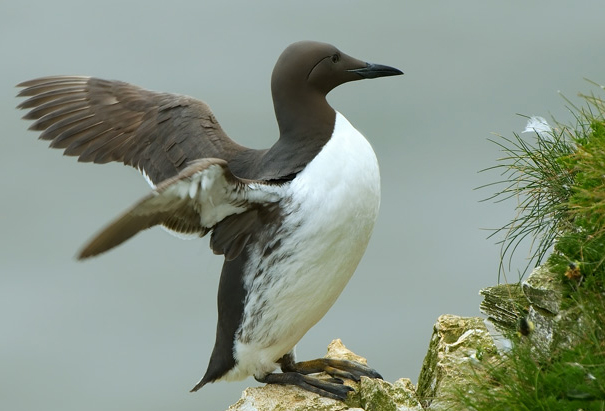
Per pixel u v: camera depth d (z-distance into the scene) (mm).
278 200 9797
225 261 10375
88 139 11930
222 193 9289
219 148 11117
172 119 11586
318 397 10234
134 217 8641
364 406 10102
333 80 10602
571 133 10867
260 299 10102
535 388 8383
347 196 9875
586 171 9656
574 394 8320
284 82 10461
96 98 12180
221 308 10430
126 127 11859
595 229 9406
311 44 10562
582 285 9242
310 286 10086
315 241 9852
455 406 9258
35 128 12164
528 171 10875
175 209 9148
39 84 12477
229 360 10578
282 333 10305
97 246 8297
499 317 10523
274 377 10555
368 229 10312
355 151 10117
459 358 10062
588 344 8680
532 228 10688
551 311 9383
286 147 10312
